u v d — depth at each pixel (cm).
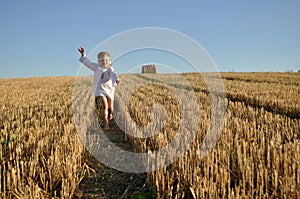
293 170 309
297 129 529
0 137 509
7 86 2256
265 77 2438
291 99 929
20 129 567
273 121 610
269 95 1051
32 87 2072
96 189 382
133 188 382
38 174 356
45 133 531
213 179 324
